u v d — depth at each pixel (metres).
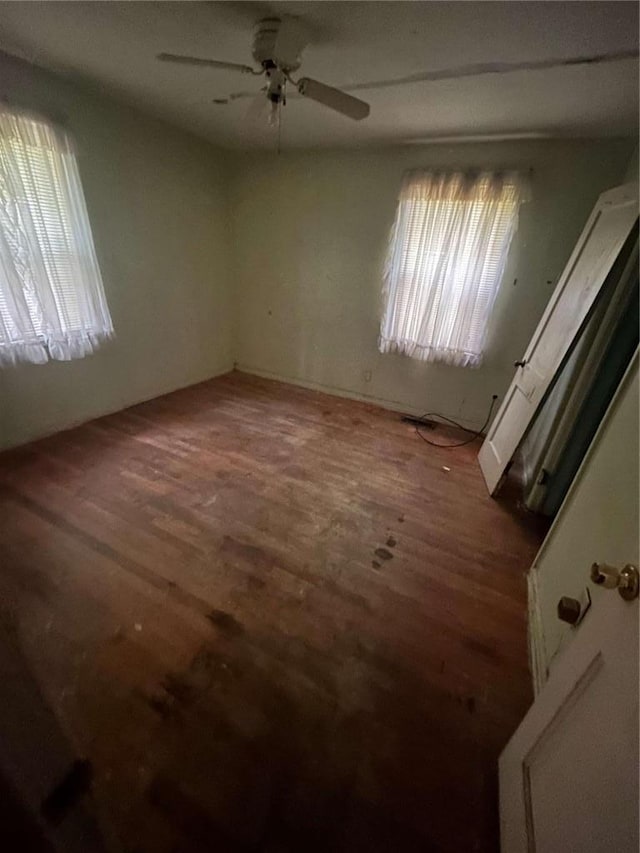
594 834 0.68
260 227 4.04
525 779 1.03
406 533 2.26
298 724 1.34
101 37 1.87
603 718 0.76
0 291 2.46
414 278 3.38
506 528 2.34
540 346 2.63
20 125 2.29
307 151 3.54
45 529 2.11
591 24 1.45
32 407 2.86
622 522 1.15
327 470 2.84
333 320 4.01
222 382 4.40
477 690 1.47
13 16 1.71
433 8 1.44
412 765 1.25
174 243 3.62
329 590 1.86
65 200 2.63
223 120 2.97
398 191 3.28
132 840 1.06
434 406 3.76
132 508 2.31
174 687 1.42
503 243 2.98
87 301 2.93
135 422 3.34
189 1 1.53
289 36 1.62
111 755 1.22
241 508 2.38
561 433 2.24
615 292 1.91
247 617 1.70
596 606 0.96
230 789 1.17
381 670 1.52
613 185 2.64
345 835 1.09
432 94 2.17
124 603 1.72
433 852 1.07
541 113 2.29
